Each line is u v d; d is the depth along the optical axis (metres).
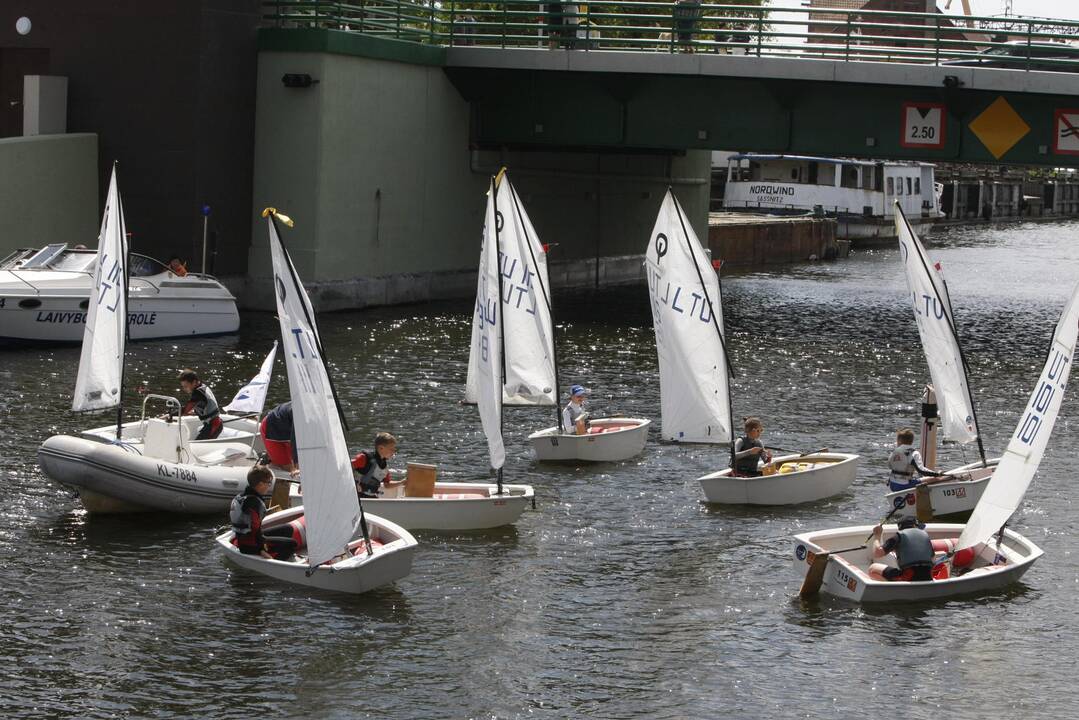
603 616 31.83
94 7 74.94
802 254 136.50
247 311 77.31
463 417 52.16
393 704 27.08
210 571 33.94
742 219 134.12
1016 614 32.34
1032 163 74.94
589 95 82.75
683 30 79.31
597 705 27.22
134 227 75.31
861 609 32.53
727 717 26.80
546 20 96.94
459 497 37.94
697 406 43.94
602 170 100.81
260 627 30.61
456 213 87.50
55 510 38.44
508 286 48.19
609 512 40.22
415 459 45.53
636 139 81.75
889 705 27.44
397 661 29.06
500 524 38.47
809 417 54.50
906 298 99.50
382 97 79.50
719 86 79.31
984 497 34.94
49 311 63.72
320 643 29.86
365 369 61.00
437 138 84.69
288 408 39.16
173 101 74.06
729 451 47.84
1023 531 38.91
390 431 49.38
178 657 28.94
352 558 32.84
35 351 62.97
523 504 38.62
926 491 39.88
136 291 66.06
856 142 77.25
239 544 33.91
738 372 64.44
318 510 32.41
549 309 49.88
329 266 76.69
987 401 58.53
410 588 33.28
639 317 83.19
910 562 33.28
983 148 75.31
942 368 44.66
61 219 73.62
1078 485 43.94
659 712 26.97
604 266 102.94
